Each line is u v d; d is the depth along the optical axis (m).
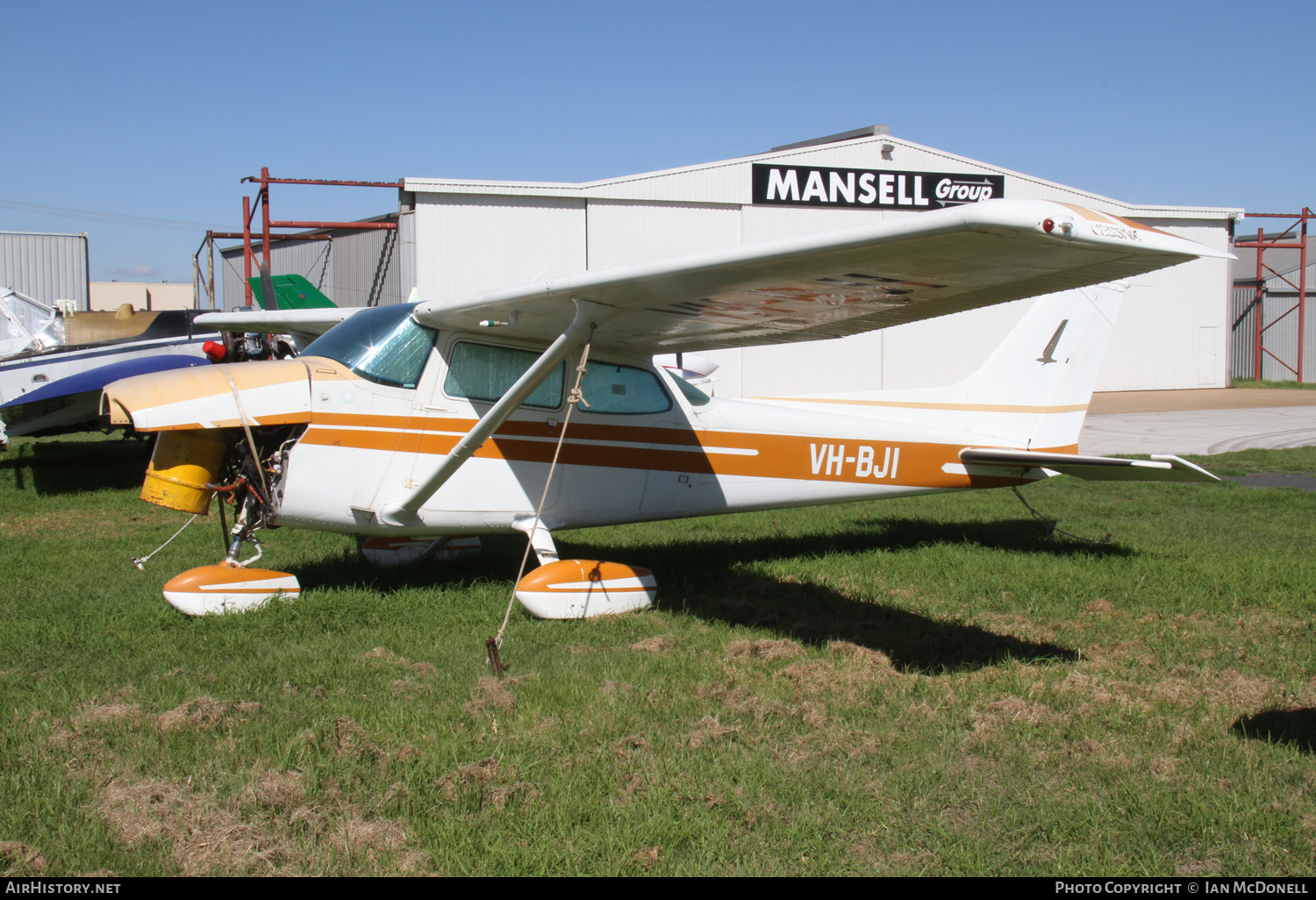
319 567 5.88
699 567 6.00
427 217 22.34
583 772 2.92
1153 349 29.98
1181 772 3.00
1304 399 26.39
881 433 6.50
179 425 4.54
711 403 6.01
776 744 3.20
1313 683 3.82
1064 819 2.68
